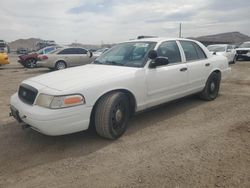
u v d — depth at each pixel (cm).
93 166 354
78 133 465
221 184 304
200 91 640
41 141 438
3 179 330
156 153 386
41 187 311
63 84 397
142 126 497
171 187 301
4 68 1850
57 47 1827
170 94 531
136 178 322
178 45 570
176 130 475
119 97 430
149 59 490
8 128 500
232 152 382
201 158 367
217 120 524
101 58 550
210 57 656
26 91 425
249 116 544
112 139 434
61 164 363
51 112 372
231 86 896
